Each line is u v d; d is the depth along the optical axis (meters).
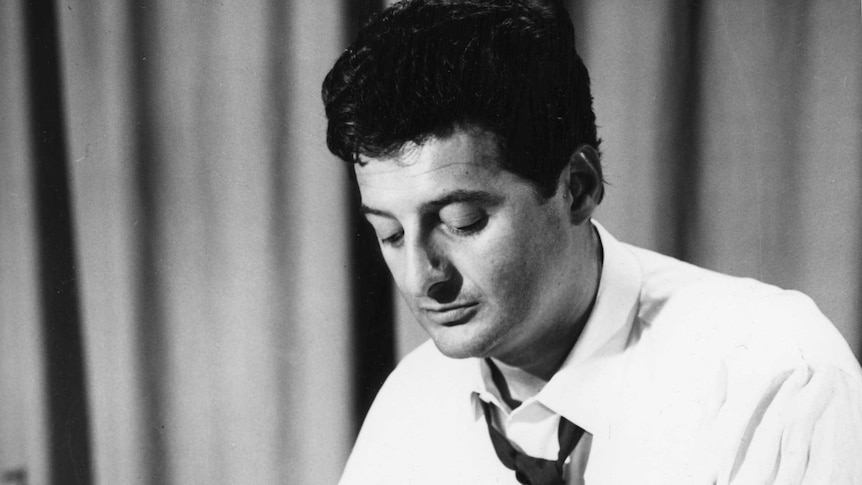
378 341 2.93
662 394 1.99
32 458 3.10
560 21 1.89
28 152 2.97
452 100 1.64
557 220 1.85
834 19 2.64
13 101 2.95
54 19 2.90
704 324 2.03
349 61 1.79
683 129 2.72
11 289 3.03
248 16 2.81
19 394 3.08
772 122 2.70
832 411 1.78
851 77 2.65
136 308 3.00
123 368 3.03
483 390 2.21
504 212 1.73
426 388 2.45
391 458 2.43
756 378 1.87
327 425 2.98
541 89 1.77
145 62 2.88
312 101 2.81
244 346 2.97
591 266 2.04
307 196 2.86
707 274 2.19
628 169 2.75
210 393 3.01
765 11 2.66
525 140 1.71
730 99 2.70
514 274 1.78
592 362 2.05
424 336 2.92
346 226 2.87
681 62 2.69
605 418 2.03
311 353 2.95
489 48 1.73
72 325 3.03
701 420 1.92
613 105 2.72
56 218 2.99
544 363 2.10
